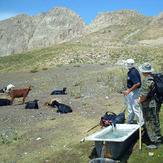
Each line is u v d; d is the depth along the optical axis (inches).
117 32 5007.4
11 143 241.3
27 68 1316.4
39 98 523.8
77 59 1647.4
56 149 218.5
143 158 185.3
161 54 2034.9
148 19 6254.9
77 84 674.2
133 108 242.1
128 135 189.0
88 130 262.4
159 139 196.4
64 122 308.3
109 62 1633.9
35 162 195.5
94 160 171.5
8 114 370.9
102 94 497.4
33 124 308.3
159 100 189.5
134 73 232.2
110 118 274.8
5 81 871.1
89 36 4840.1
